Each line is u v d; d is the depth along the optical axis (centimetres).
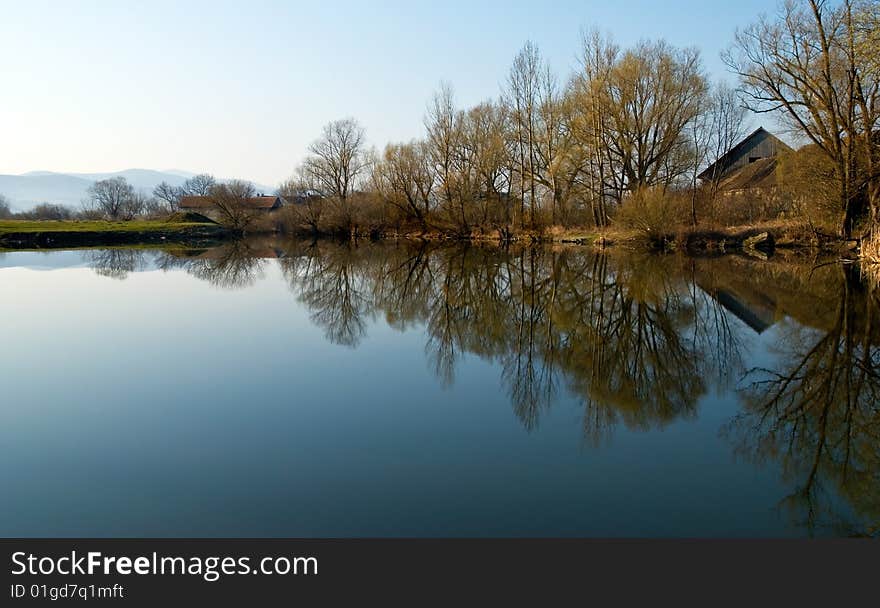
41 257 3566
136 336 1324
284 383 968
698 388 934
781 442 711
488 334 1359
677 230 3322
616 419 795
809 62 2530
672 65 3741
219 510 558
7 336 1316
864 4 1970
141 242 5372
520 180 4422
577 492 586
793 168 2816
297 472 634
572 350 1195
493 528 522
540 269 2667
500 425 773
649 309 1628
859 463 654
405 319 1563
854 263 2428
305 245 4891
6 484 614
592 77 3822
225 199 6094
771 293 1825
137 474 632
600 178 3922
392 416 809
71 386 948
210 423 783
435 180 4756
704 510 552
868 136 2331
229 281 2422
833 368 1020
